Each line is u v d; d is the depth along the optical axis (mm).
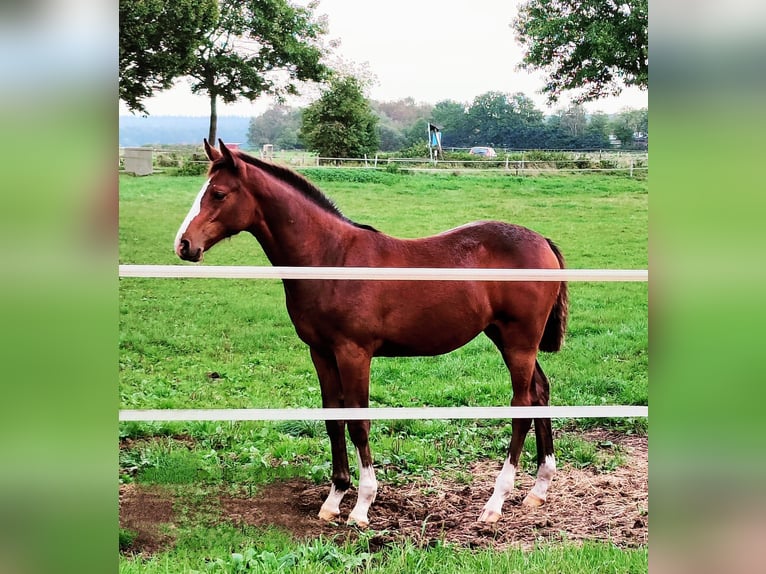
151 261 12195
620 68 23625
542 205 18250
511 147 33094
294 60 25797
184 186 20359
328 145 27922
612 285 11484
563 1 24516
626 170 24234
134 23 21797
